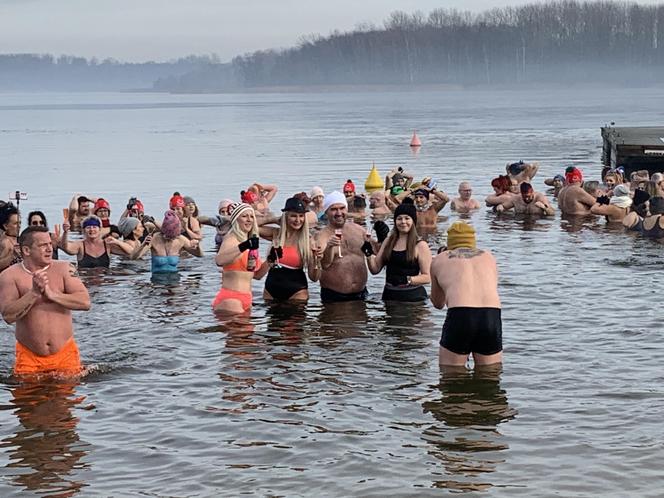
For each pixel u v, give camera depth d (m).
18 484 7.90
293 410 9.59
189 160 46.28
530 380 10.40
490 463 8.16
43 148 58.34
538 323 12.88
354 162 42.56
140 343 12.21
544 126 70.81
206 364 11.25
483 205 26.97
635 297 14.33
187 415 9.50
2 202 15.98
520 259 17.86
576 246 19.28
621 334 12.23
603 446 8.49
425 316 13.46
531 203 24.55
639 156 31.42
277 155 48.22
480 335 10.76
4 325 13.32
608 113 93.94
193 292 15.42
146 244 17.61
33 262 11.00
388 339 12.25
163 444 8.74
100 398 10.06
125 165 43.84
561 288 15.09
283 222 14.61
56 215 26.67
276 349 11.86
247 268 14.05
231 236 14.07
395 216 14.30
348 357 11.44
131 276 16.88
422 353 11.55
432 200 25.16
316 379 10.59
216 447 8.66
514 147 49.41
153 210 27.50
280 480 7.90
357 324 13.06
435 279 11.25
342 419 9.30
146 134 75.00
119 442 8.80
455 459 8.27
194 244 17.77
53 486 7.86
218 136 69.88
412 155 45.78
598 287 15.10
